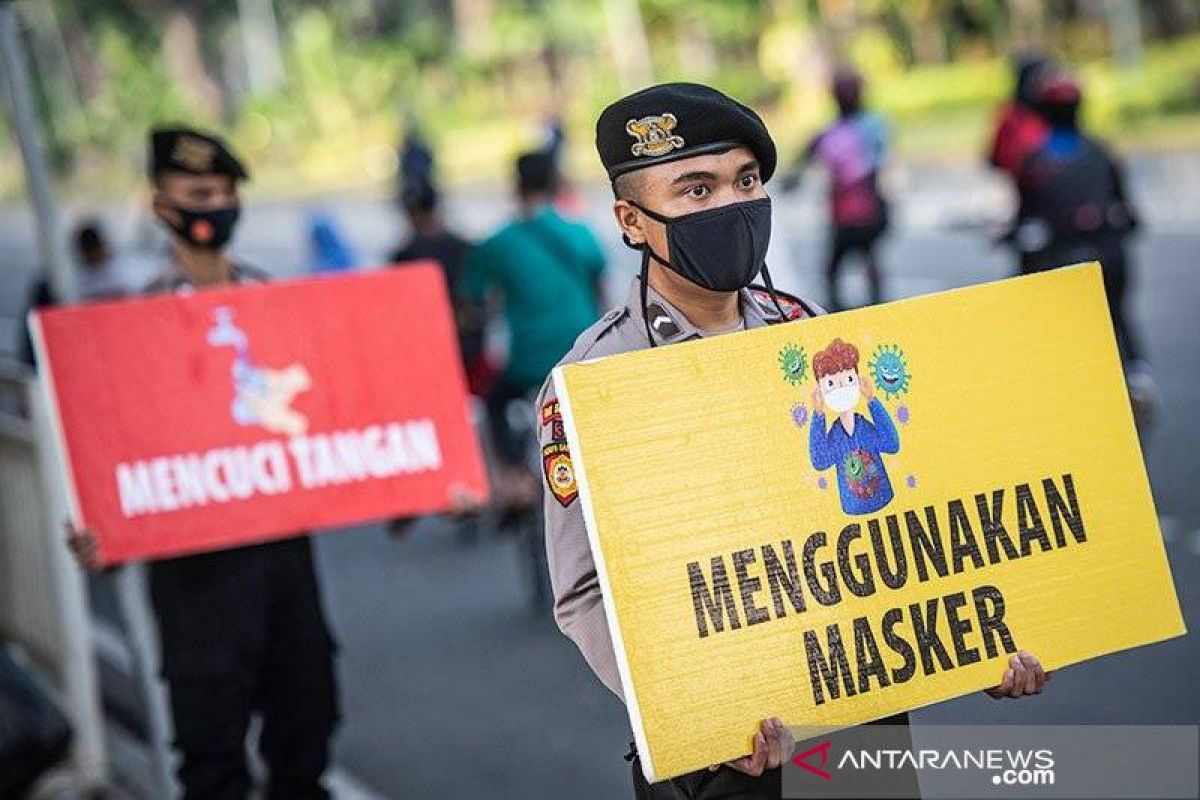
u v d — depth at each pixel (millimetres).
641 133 6672
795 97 77625
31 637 14320
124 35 140250
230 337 10789
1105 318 6977
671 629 6316
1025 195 20234
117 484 10586
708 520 6391
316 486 10836
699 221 6664
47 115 149625
